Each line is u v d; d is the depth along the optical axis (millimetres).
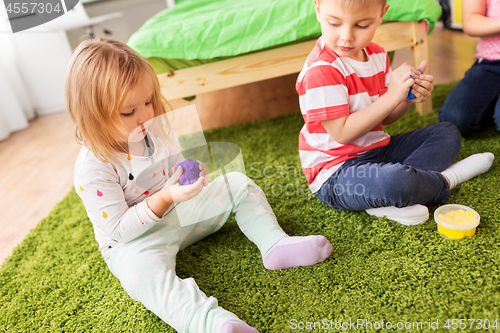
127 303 871
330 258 872
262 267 892
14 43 2760
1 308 924
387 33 1421
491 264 758
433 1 1412
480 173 1048
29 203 1537
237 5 1646
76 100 791
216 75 1500
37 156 2068
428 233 877
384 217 957
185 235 950
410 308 709
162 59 1482
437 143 995
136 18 3506
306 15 1389
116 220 829
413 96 878
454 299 705
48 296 938
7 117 2535
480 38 1302
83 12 2893
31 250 1152
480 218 893
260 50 1482
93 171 825
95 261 1037
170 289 752
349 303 747
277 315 756
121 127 793
